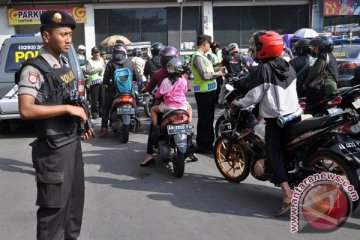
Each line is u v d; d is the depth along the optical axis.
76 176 3.49
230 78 8.27
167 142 6.60
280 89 4.76
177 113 6.24
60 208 3.25
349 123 4.60
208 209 5.07
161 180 6.20
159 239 4.30
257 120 5.54
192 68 7.48
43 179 3.21
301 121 4.82
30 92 3.08
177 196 5.52
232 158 5.98
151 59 10.84
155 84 7.16
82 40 26.30
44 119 3.19
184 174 6.46
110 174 6.52
